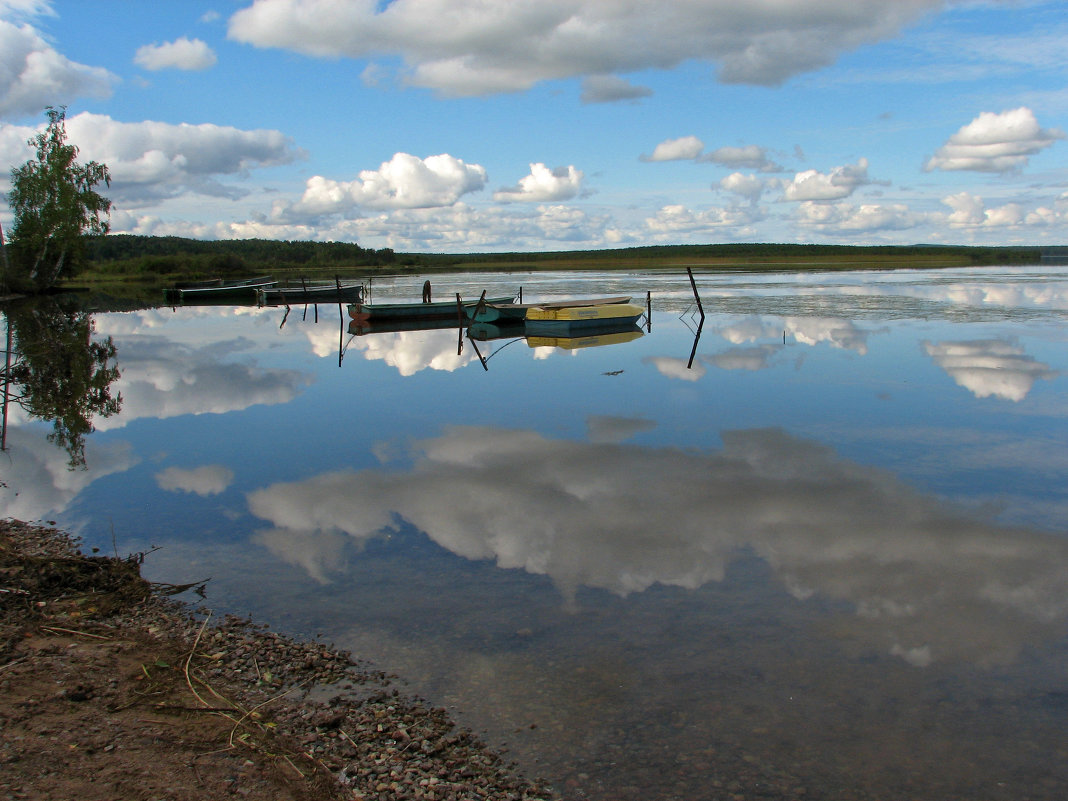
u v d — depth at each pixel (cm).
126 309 4241
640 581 624
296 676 480
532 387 1555
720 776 388
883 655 509
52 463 1014
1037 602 582
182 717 424
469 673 486
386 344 2452
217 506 830
